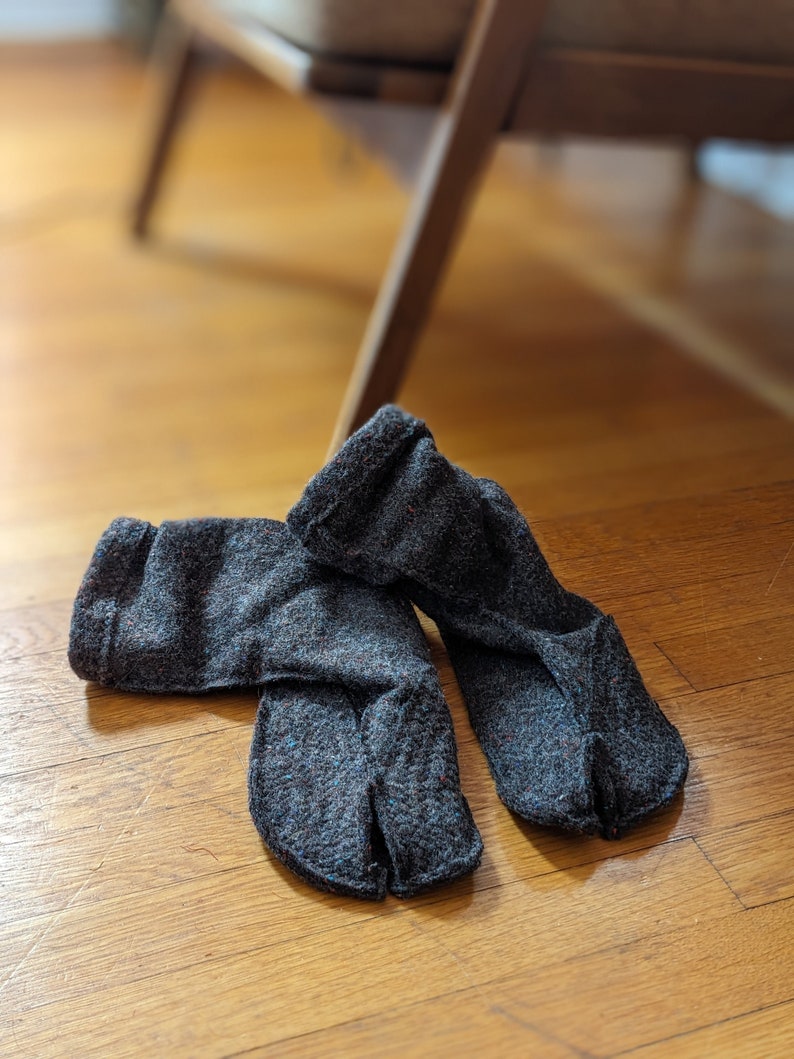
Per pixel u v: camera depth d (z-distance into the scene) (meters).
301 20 0.97
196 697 0.66
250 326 1.34
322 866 0.55
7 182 1.81
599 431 1.04
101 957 0.53
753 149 1.82
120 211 1.71
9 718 0.65
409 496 0.67
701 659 0.67
